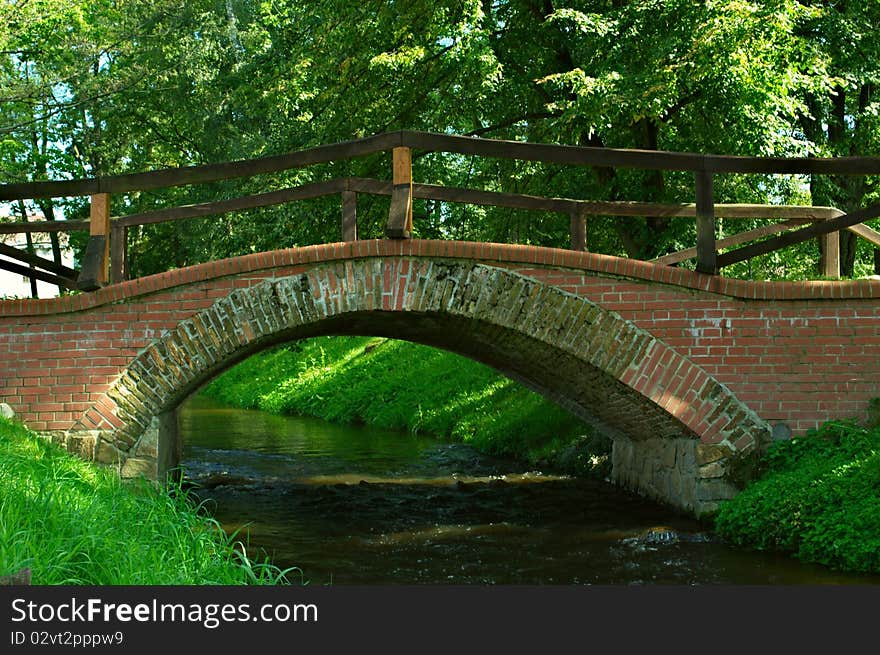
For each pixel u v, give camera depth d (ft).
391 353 89.81
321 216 52.06
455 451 55.06
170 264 96.53
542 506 36.22
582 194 51.19
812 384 30.68
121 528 20.71
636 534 30.32
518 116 51.13
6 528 17.43
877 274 39.27
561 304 30.86
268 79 66.95
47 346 31.50
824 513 26.50
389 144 30.99
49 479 21.75
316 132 55.93
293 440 63.93
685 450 32.40
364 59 51.39
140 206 90.02
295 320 31.09
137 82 75.41
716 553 27.37
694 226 47.80
